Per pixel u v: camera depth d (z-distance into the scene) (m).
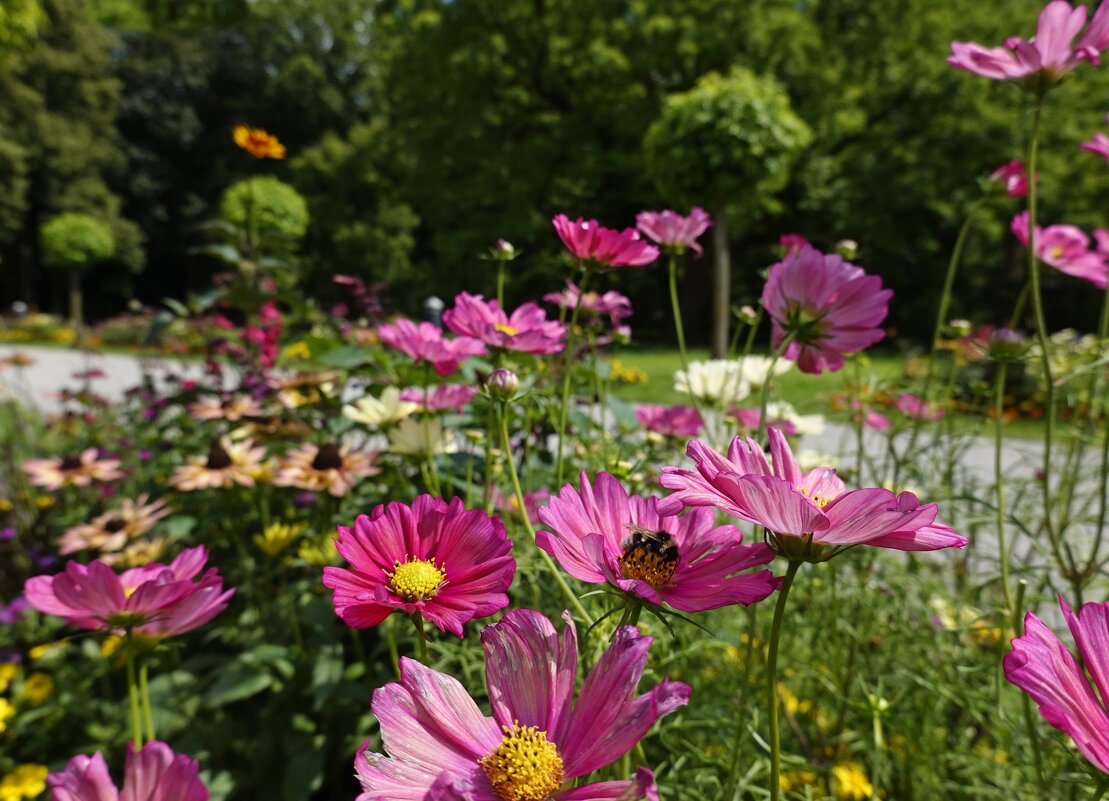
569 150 6.51
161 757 0.24
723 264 4.06
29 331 6.07
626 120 6.27
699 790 0.40
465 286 6.94
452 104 6.88
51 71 9.30
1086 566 0.50
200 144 11.09
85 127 9.63
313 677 0.66
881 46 6.30
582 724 0.21
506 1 6.28
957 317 6.91
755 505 0.21
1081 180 5.87
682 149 3.46
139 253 10.02
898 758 0.52
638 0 6.34
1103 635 0.20
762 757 0.39
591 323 0.69
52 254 7.87
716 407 0.66
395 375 0.70
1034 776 0.43
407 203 9.26
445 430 0.69
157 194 10.70
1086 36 0.42
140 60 10.73
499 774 0.20
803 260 0.36
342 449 0.74
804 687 0.59
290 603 0.70
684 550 0.27
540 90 6.88
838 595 0.60
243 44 11.16
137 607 0.32
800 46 6.10
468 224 6.82
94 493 1.18
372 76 11.12
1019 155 5.93
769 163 3.42
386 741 0.20
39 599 0.32
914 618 0.61
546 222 6.51
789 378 1.86
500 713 0.22
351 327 1.25
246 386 1.05
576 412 0.69
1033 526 0.70
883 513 0.20
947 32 6.22
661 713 0.19
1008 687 0.52
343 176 9.00
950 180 6.13
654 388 2.24
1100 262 0.67
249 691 0.64
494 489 0.55
